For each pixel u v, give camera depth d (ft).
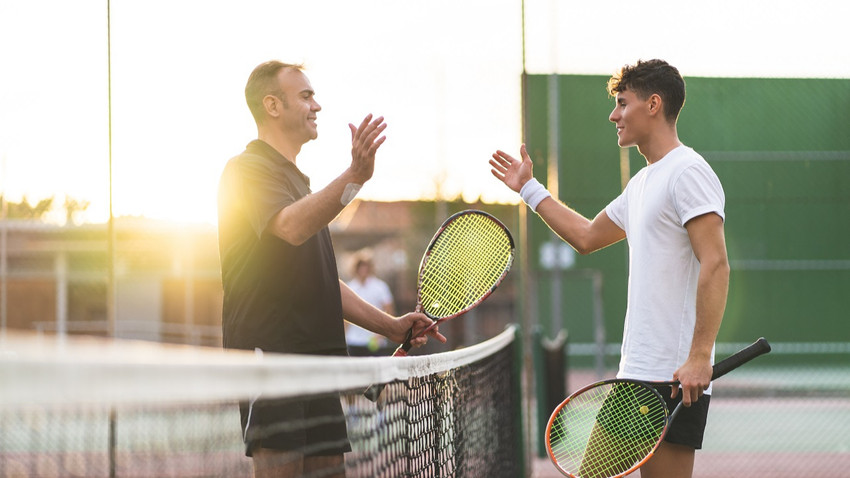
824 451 30.32
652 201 10.84
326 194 9.73
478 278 12.62
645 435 10.77
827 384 43.52
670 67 11.21
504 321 70.28
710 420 36.73
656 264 10.78
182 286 63.16
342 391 7.29
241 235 10.41
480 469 13.99
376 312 12.13
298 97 10.97
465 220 12.72
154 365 4.14
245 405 9.20
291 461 9.21
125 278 63.26
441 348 53.57
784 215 48.52
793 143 47.65
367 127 9.63
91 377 3.69
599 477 10.90
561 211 12.44
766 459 28.63
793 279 48.80
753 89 47.67
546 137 52.06
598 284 45.57
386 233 85.40
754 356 10.42
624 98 11.27
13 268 53.11
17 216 42.70
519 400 22.30
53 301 46.21
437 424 10.04
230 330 10.47
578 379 50.34
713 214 10.43
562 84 51.67
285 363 5.81
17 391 3.33
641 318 10.83
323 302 10.66
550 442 10.76
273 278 10.30
